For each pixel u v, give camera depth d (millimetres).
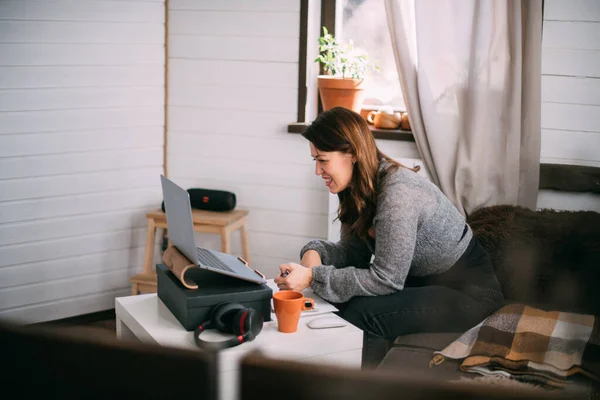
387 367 1927
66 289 3184
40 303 3117
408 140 3072
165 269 1951
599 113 2818
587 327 2010
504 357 1894
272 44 3258
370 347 2043
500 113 2803
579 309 2254
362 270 2062
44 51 2975
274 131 3316
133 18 3213
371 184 2090
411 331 2076
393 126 3152
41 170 3037
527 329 1984
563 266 2359
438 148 2881
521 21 2738
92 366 662
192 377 638
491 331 1989
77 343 661
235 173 3400
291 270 2047
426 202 2100
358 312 2041
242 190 3402
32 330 675
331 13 3248
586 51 2795
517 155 2781
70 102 3078
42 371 674
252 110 3332
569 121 2857
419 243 2148
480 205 2848
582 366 1857
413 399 583
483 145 2816
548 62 2840
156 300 1975
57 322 3164
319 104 3369
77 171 3141
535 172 2799
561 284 2328
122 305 1932
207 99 3375
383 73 3295
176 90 3402
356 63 3143
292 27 3217
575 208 2826
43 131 3021
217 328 1724
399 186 2082
